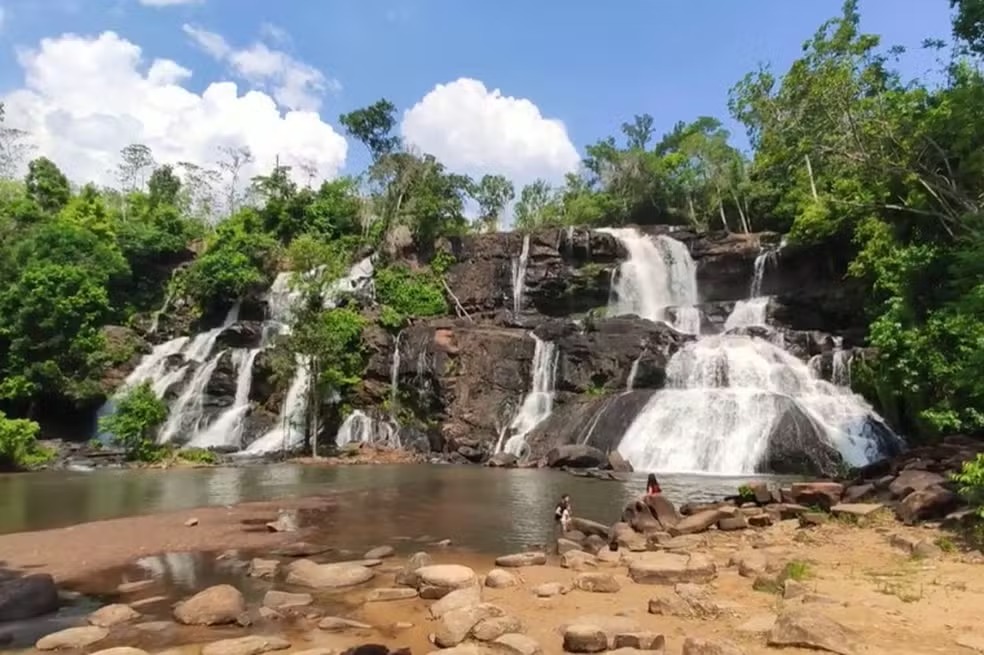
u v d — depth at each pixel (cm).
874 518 1432
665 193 6975
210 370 4331
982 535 1183
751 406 3100
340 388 4244
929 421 2372
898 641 732
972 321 1870
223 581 1160
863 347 3497
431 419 4066
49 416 4194
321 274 4494
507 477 2805
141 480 2694
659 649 750
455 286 5316
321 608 993
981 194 2689
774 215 5788
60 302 4081
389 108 6688
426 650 816
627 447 3231
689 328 4472
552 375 3956
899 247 3228
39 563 1284
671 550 1270
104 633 886
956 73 2805
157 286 5672
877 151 2864
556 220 7769
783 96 2908
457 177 5903
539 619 887
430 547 1444
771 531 1396
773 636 751
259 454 3784
